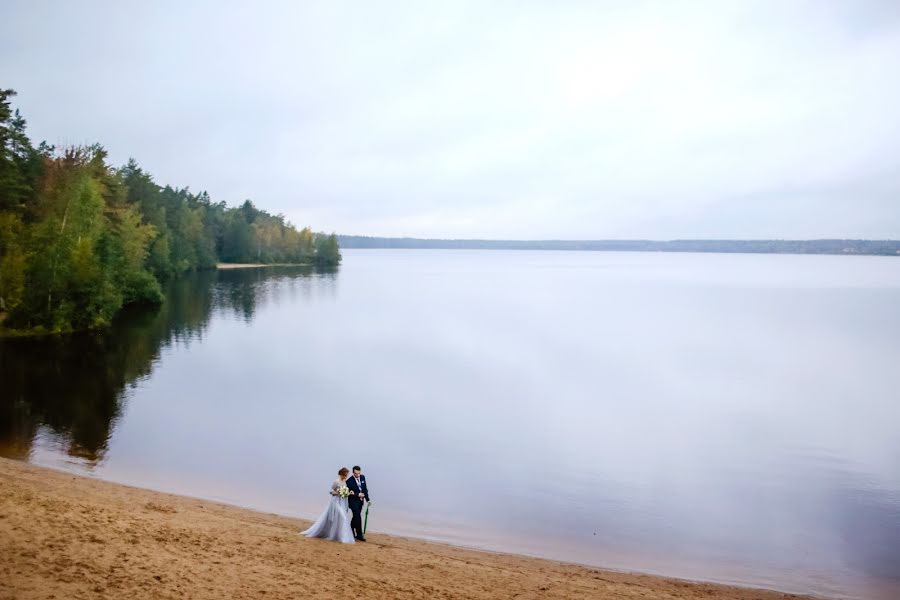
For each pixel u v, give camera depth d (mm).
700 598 15680
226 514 18938
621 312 93938
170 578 11102
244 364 47625
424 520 21188
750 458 29859
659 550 19844
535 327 75375
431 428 33000
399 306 94750
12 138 74812
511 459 28531
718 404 40250
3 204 65375
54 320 57094
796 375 49781
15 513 13055
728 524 22188
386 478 25344
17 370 41938
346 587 12461
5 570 9977
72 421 30797
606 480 26312
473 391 41875
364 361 50938
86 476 22938
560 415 36625
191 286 115312
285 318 76125
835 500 24750
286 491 23266
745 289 145375
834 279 192000
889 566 19188
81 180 68500
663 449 30859
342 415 34656
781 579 18062
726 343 65625
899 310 99375
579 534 20828
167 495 20750
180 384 40188
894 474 27828
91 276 59281
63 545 11625
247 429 31203
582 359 55219
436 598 12734
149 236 89438
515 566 16906
